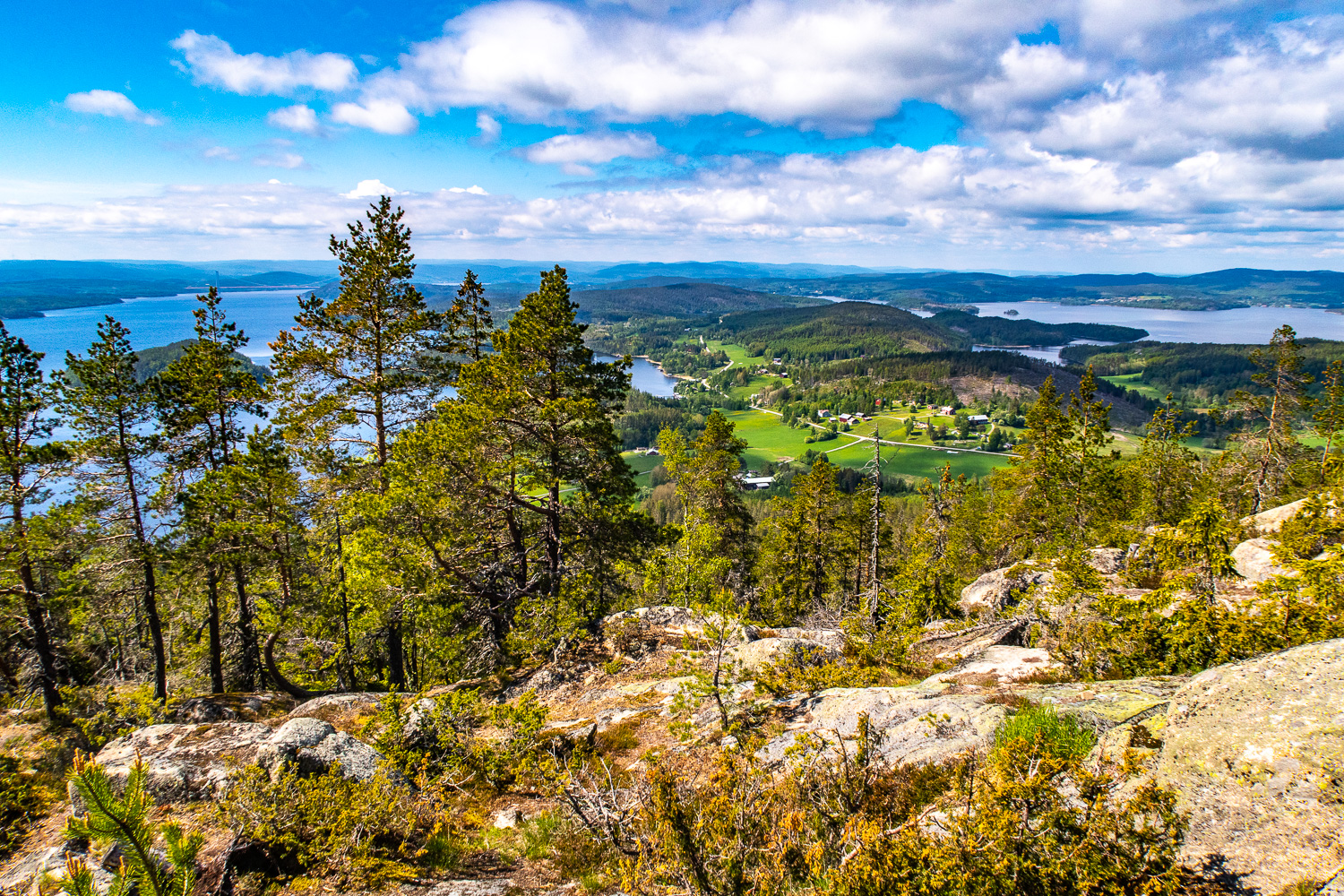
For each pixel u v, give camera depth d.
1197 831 4.34
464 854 8.62
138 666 30.41
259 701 18.47
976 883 4.27
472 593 20.36
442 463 19.08
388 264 20.64
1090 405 29.00
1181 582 11.41
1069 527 29.41
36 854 6.78
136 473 21.41
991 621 19.88
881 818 6.10
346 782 8.86
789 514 38.12
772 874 5.48
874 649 16.11
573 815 9.02
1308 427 40.47
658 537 23.78
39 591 21.25
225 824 7.89
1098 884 4.09
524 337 20.70
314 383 20.34
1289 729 4.59
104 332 20.81
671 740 12.31
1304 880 3.67
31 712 20.75
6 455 19.69
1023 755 5.02
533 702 12.09
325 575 24.56
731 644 17.02
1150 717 5.87
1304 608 8.67
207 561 21.31
